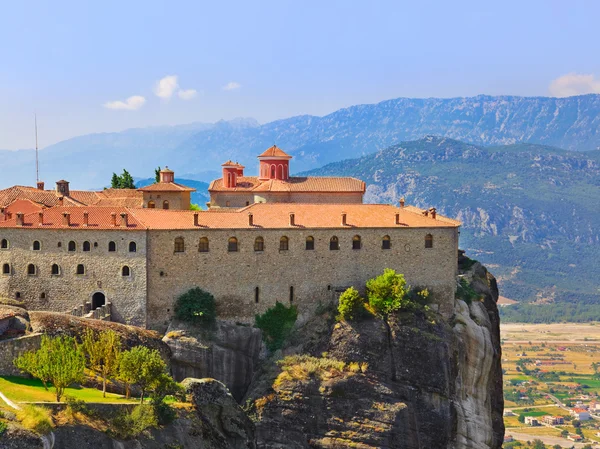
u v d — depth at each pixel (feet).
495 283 536.01
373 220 427.33
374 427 384.68
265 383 386.52
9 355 299.58
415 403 399.44
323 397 384.88
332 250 417.49
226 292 398.42
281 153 530.68
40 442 238.89
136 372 295.07
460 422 416.87
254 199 512.22
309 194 504.43
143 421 283.38
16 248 379.76
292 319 410.11
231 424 334.24
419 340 406.00
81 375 278.87
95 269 379.96
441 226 433.07
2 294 378.53
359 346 398.83
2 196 469.98
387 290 410.72
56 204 476.13
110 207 394.93
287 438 377.50
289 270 410.31
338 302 413.80
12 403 259.39
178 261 388.57
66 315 340.39
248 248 402.52
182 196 509.76
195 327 385.09
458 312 445.37
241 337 395.96
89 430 265.13
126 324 378.53
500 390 492.54
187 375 377.71
